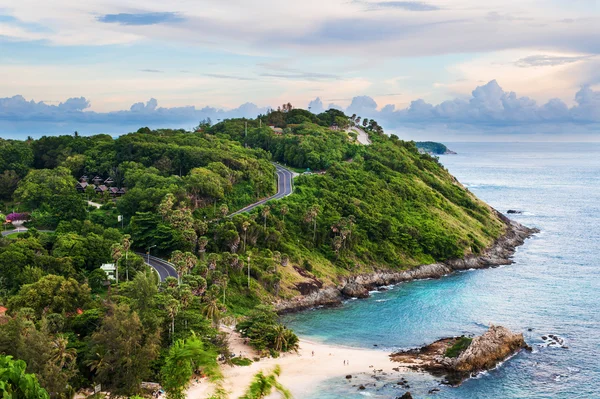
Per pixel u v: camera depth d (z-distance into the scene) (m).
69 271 161.62
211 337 138.38
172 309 131.62
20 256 160.12
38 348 100.56
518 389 127.88
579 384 130.00
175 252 173.88
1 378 64.25
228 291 179.38
